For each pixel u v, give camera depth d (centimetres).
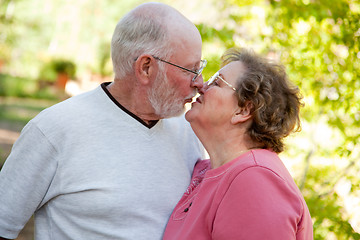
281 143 183
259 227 149
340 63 283
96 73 1484
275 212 150
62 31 1392
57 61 1443
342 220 264
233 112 178
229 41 288
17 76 1423
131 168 186
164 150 196
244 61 183
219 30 290
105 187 181
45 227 193
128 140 188
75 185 182
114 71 193
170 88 188
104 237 182
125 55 187
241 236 151
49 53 1434
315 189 302
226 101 179
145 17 187
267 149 180
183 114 215
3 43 1153
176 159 200
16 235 189
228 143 181
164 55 184
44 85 1452
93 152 184
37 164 183
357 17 271
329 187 301
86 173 182
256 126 177
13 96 1359
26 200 185
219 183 168
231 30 293
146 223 186
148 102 189
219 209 160
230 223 154
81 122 185
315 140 306
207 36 288
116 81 193
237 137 180
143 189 186
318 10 275
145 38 185
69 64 1458
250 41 304
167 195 192
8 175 187
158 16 187
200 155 219
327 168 304
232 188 159
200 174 200
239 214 153
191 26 191
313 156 311
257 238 148
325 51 282
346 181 293
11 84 1367
